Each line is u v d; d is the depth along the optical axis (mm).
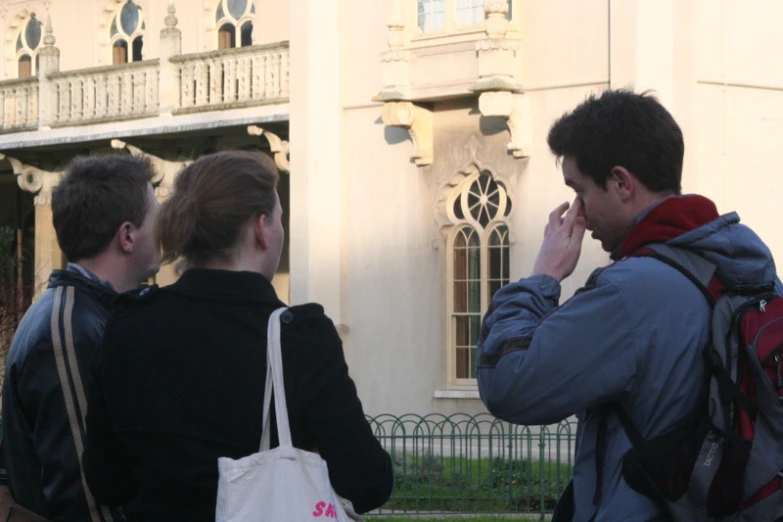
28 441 5234
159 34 30781
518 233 24031
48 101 31266
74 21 33688
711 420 3854
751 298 3963
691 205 4109
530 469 16422
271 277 4375
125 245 5461
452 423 17203
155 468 4039
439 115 25062
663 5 22703
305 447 4012
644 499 3928
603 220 4273
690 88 22953
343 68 26047
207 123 28234
